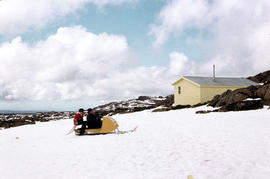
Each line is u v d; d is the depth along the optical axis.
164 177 5.28
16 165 7.00
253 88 25.83
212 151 7.35
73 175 5.73
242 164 5.86
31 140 12.27
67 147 9.43
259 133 9.95
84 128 12.90
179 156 6.99
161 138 10.27
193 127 13.27
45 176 5.77
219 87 33.84
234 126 12.50
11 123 30.28
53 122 27.12
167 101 47.00
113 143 9.66
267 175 5.05
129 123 18.06
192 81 33.62
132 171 5.81
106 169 6.09
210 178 5.07
